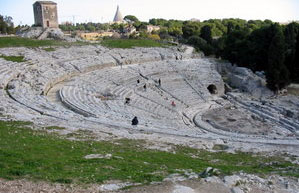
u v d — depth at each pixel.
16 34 96.50
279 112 58.19
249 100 67.88
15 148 19.92
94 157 19.94
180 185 14.90
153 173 17.30
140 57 82.44
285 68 72.38
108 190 14.14
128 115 42.69
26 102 39.34
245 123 52.56
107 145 24.53
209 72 82.88
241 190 14.70
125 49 87.31
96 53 78.81
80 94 51.38
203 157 24.39
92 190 14.09
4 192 13.30
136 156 21.58
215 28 148.62
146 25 189.75
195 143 29.64
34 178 14.99
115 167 17.88
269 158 25.39
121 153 22.09
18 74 52.56
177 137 31.92
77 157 19.47
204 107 64.31
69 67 64.19
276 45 71.75
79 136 26.80
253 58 85.69
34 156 18.64
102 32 168.12
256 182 16.05
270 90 74.00
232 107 64.62
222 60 93.88
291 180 17.14
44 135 25.14
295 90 76.94
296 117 55.19
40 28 93.38
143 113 50.31
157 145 26.91
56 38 90.88
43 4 94.38
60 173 15.96
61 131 27.81
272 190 15.27
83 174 16.06
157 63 82.19
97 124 33.34
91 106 44.47
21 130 25.77
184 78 77.31
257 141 34.09
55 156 19.17
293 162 23.95
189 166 20.08
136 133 31.47
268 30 84.31
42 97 43.84
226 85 80.00
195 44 108.25
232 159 24.36
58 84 56.34
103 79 64.19
